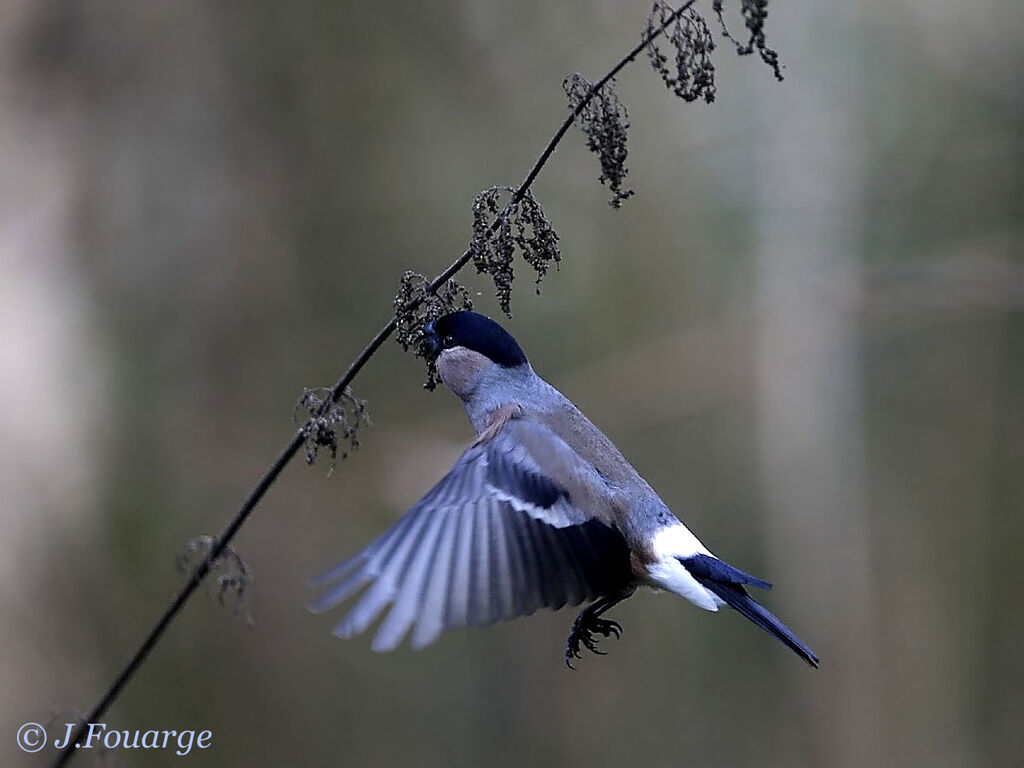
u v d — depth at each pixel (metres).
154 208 12.42
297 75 12.86
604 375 13.55
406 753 12.75
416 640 4.93
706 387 13.80
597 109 5.37
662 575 6.08
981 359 15.35
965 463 15.23
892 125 14.21
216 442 12.42
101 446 11.79
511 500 5.68
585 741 13.39
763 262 13.86
